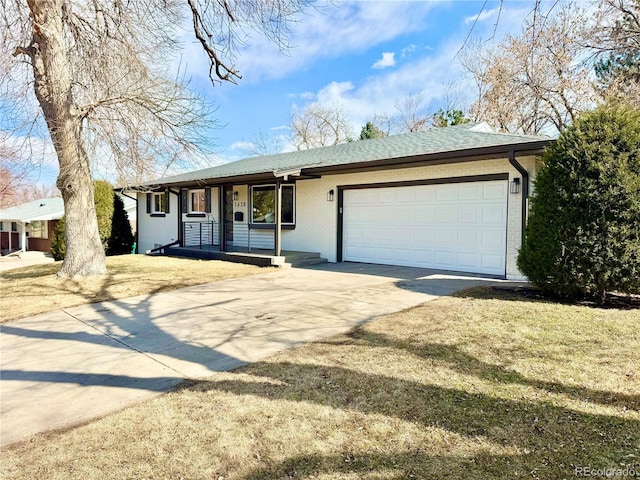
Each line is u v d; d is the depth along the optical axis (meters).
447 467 2.21
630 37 12.04
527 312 5.28
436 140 10.36
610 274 5.48
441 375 3.40
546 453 2.29
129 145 8.93
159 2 8.40
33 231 28.69
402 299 6.47
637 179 5.33
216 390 3.34
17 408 3.18
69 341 4.90
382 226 10.80
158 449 2.51
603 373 3.32
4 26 8.09
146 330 5.28
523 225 7.93
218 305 6.55
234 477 2.23
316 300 6.65
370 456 2.35
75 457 2.46
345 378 3.43
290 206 13.07
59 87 8.16
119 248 17.61
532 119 16.67
